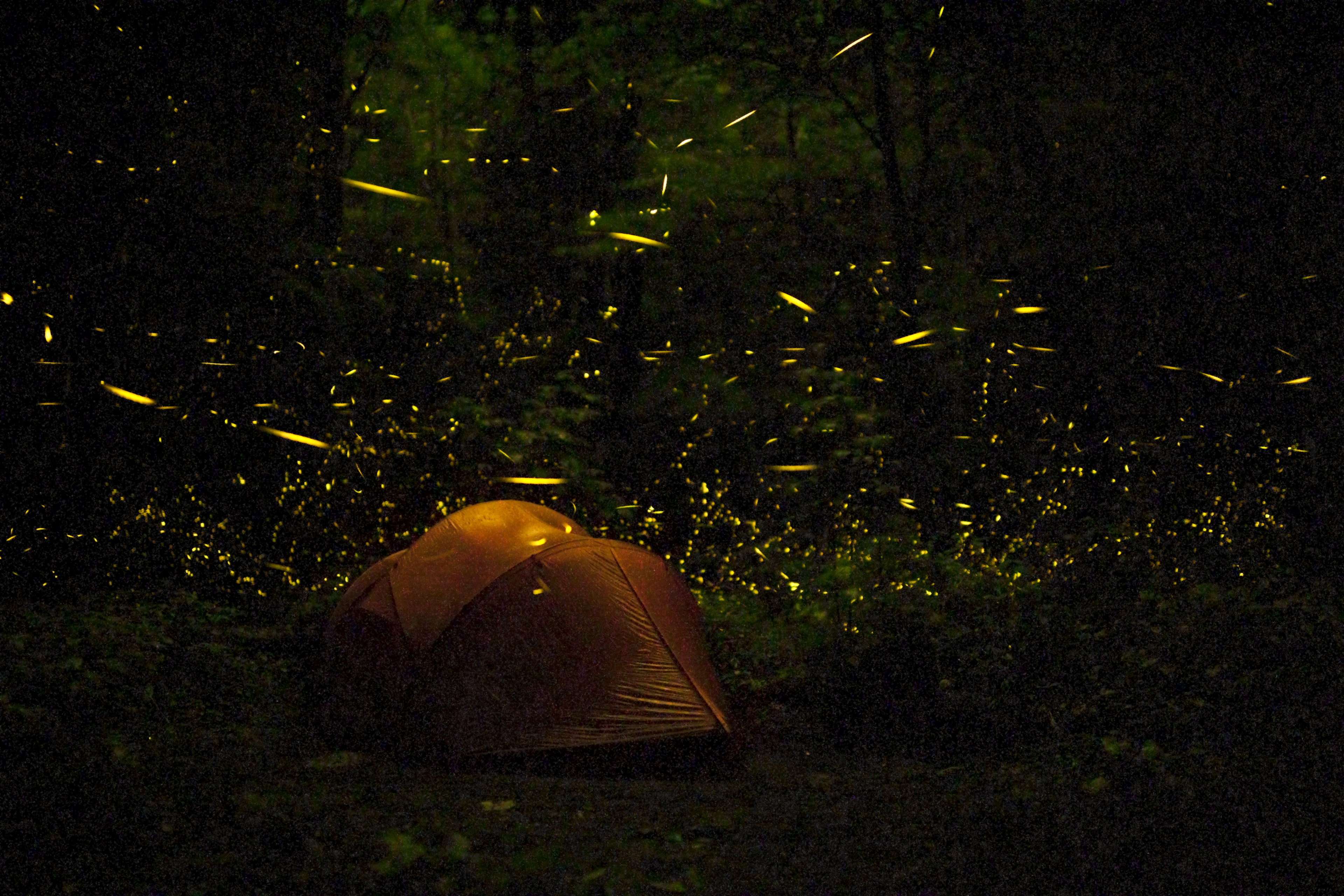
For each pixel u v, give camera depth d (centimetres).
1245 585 890
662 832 486
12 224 826
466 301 1227
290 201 984
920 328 1222
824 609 874
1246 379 1123
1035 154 1195
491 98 1339
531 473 1092
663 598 661
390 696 636
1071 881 415
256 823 460
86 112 839
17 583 816
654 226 1255
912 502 1075
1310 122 1084
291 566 973
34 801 445
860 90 1449
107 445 891
